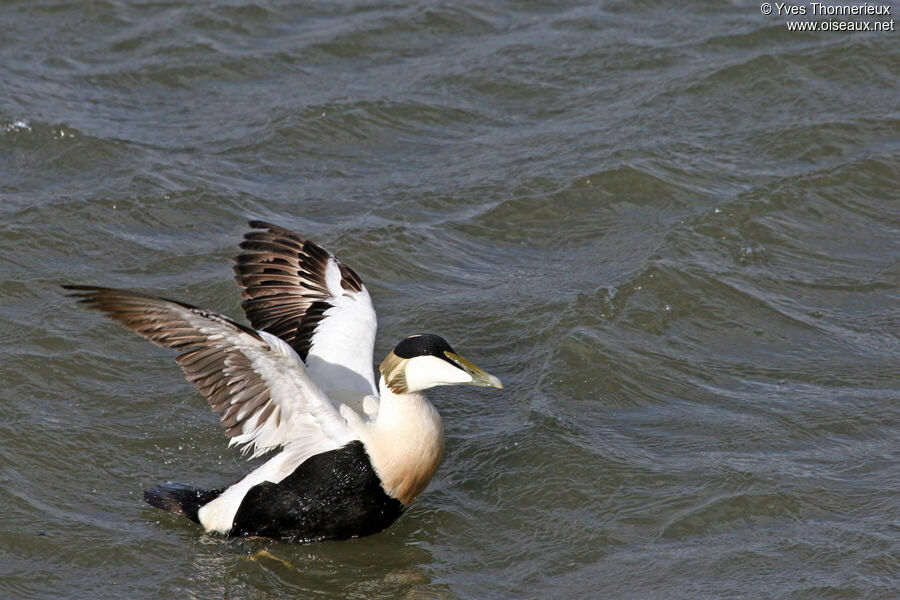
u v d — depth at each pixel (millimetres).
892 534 9641
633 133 16688
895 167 15734
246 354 8922
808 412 11453
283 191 15492
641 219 14922
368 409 9961
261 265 10906
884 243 14453
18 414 11328
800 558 9461
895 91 17562
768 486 10344
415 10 20250
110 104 17391
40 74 17984
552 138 16719
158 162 15828
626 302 13227
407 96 17719
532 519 10219
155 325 8719
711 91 17656
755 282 13617
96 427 11281
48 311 12867
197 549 9875
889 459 10695
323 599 9320
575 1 20625
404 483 9758
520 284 13742
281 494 9719
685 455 10898
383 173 16016
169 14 19969
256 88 18016
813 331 12797
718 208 14852
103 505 10367
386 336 12820
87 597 9227
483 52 19000
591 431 11305
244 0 20312
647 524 10047
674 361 12328
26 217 14469
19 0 20125
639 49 18859
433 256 14219
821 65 18047
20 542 9797
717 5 20109
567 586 9344
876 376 11977
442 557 9828
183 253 14023
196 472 10867
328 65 18719
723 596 9055
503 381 12203
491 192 15508
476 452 11102
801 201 15125
